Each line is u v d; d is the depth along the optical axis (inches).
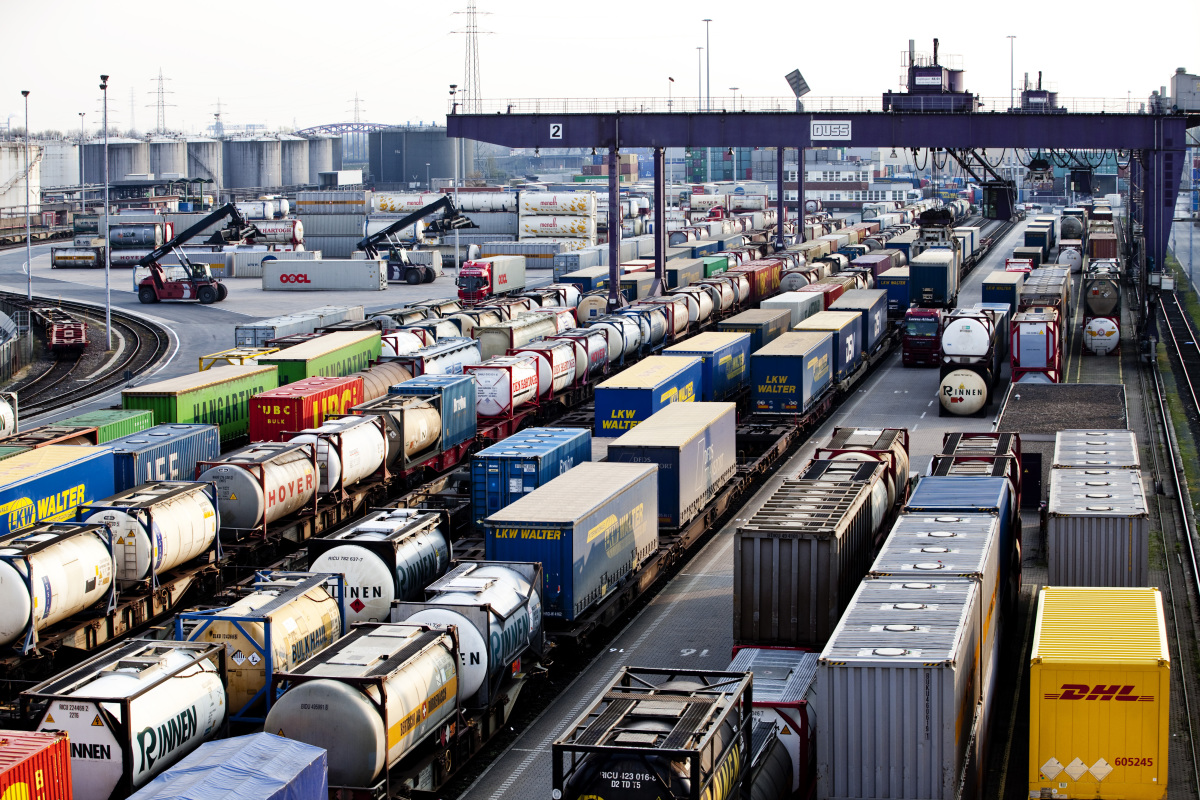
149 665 1127.6
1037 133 3447.3
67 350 4165.8
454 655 1203.9
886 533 1632.6
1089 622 1128.2
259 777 908.0
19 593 1358.3
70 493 1728.6
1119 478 1615.4
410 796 1146.0
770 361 2586.1
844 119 3543.3
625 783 883.4
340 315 3919.8
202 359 2694.4
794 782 1074.1
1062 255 5743.1
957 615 1069.1
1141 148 3405.5
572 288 4180.6
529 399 2628.0
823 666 978.7
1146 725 1017.5
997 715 1352.1
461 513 2012.8
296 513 1921.8
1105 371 3469.5
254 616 1220.5
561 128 3656.5
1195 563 1818.4
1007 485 1534.2
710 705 968.3
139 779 1066.7
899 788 977.5
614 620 1603.1
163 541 1589.6
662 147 3713.1
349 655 1133.1
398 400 2230.6
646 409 2206.0
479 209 7701.8
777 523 1330.0
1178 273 6304.1
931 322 3484.3
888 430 1945.1
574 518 1432.1
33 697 1070.4
